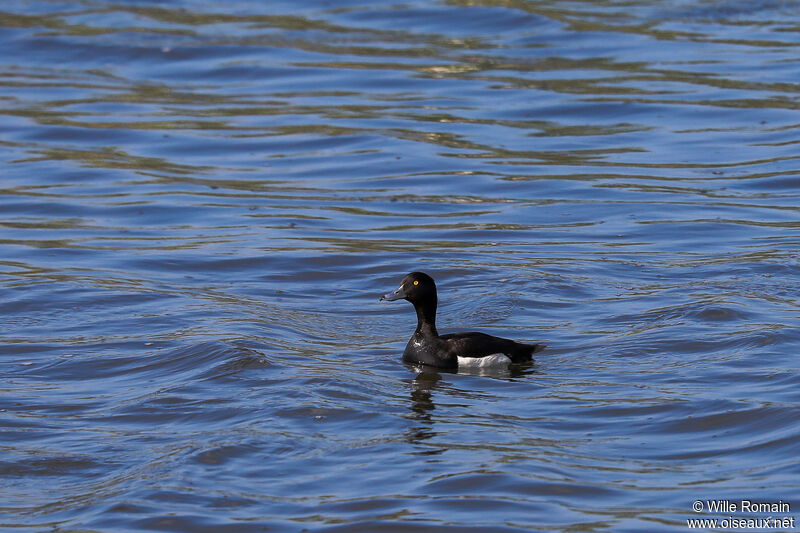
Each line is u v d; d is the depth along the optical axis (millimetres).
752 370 13930
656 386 13594
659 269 18406
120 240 20578
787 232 20188
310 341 15656
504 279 18047
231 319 16422
